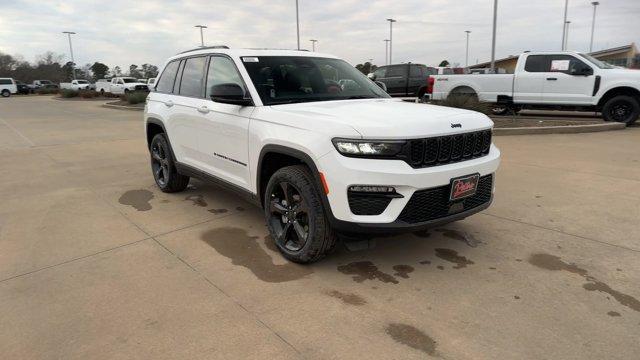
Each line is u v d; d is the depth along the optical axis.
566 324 2.88
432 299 3.21
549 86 12.12
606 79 11.42
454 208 3.54
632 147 8.68
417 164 3.28
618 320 2.92
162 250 4.10
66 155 9.00
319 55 5.04
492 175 3.95
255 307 3.12
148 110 6.05
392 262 3.81
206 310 3.09
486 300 3.19
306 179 3.53
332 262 3.82
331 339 2.76
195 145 5.05
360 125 3.24
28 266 3.79
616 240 4.20
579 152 8.28
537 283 3.42
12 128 14.03
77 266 3.78
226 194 5.94
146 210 5.28
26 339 2.79
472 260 3.83
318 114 3.58
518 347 2.67
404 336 2.79
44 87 55.16
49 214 5.16
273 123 3.79
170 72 5.88
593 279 3.47
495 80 12.86
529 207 5.17
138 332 2.85
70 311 3.10
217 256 3.96
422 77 17.59
